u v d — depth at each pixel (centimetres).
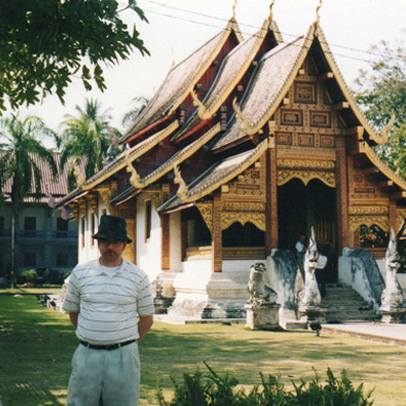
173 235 2256
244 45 2514
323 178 2105
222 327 1766
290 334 1608
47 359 1171
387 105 4212
